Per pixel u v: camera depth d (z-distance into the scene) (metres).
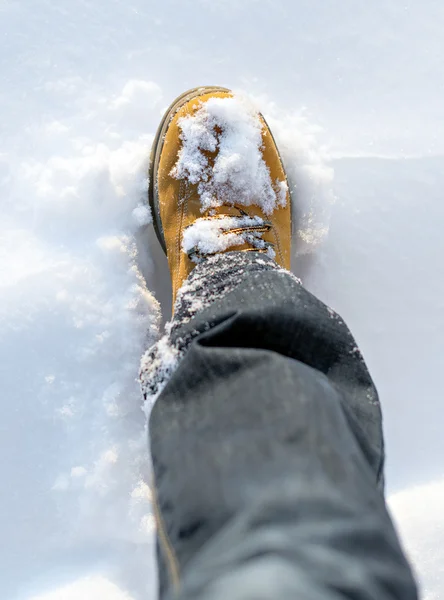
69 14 1.10
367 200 1.11
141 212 1.05
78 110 1.07
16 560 0.94
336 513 0.41
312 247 1.10
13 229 1.02
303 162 1.09
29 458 0.96
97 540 0.95
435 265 1.11
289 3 1.14
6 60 1.08
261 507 0.42
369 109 1.13
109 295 1.00
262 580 0.34
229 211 1.01
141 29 1.11
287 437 0.49
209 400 0.58
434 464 1.04
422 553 0.91
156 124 1.09
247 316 0.67
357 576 0.35
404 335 1.09
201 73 1.11
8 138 1.05
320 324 0.69
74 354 0.98
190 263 0.98
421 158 1.12
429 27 1.15
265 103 1.12
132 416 0.99
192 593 0.37
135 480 0.97
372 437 0.64
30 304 0.98
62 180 1.03
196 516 0.48
